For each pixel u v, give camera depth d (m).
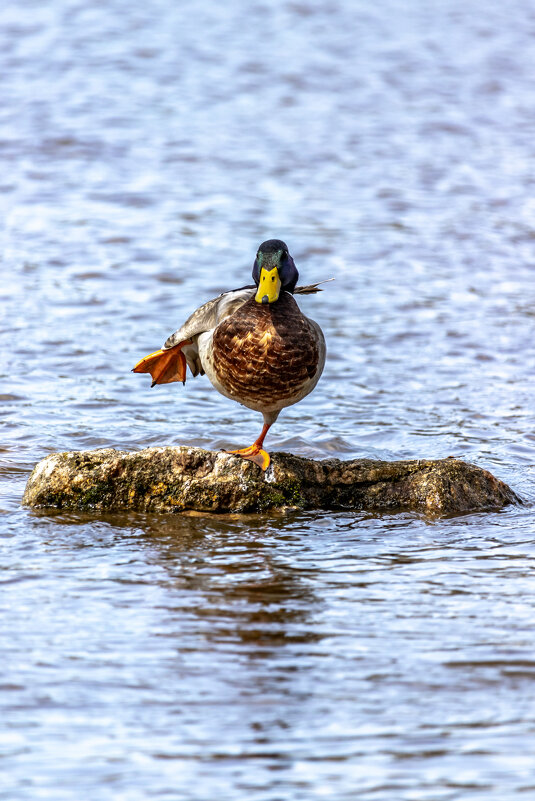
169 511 11.35
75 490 11.42
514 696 7.04
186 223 26.69
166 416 15.21
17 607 8.57
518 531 10.77
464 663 7.54
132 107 38.28
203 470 11.48
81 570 9.51
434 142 35.12
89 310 20.36
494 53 48.19
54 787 6.05
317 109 39.03
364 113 38.66
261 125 36.81
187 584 9.16
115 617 8.38
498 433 14.62
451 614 8.46
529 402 15.97
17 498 11.72
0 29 49.22
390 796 5.96
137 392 16.27
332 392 16.56
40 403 15.50
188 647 7.82
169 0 57.25
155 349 18.33
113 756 6.35
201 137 35.06
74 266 23.02
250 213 27.69
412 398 16.23
